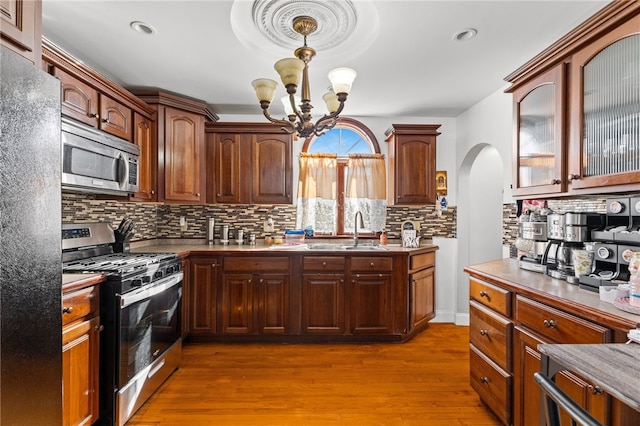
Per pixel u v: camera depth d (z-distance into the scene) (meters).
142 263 2.13
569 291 1.54
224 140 3.44
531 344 1.61
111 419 1.84
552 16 1.89
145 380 2.11
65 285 1.56
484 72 2.65
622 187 1.50
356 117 3.84
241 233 3.62
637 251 1.43
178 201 3.06
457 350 3.02
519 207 2.60
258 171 3.46
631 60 1.43
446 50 2.29
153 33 2.03
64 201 2.35
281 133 3.46
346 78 1.89
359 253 3.16
